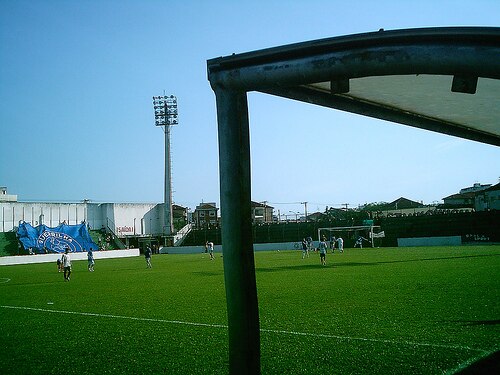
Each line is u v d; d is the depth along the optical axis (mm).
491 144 5617
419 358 6969
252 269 3303
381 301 12836
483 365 6480
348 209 92688
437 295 13523
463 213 57344
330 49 2928
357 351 7531
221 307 13086
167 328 10234
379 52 2729
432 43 2578
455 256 31844
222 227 3342
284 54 3105
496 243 51812
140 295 16969
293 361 7105
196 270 30531
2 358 7961
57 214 70625
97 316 12344
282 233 73188
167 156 74062
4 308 14586
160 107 72188
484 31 2398
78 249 65125
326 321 10211
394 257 34094
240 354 3178
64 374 6938
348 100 3988
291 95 3660
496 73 2402
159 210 83250
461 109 4258
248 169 3395
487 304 11555
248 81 3248
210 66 3398
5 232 63844
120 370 7059
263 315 11266
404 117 4535
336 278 20281
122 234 76938
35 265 48094
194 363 7266
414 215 62875
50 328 10781
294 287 17312
